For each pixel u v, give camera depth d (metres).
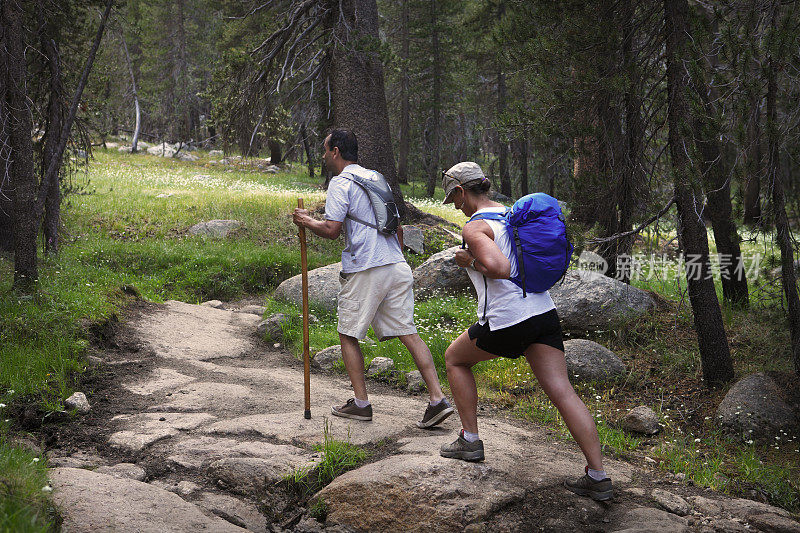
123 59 35.44
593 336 7.45
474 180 3.69
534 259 3.44
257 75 14.92
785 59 4.90
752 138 5.18
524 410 5.57
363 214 4.41
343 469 3.89
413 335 4.50
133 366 6.09
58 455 4.09
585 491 3.59
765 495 4.18
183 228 15.42
